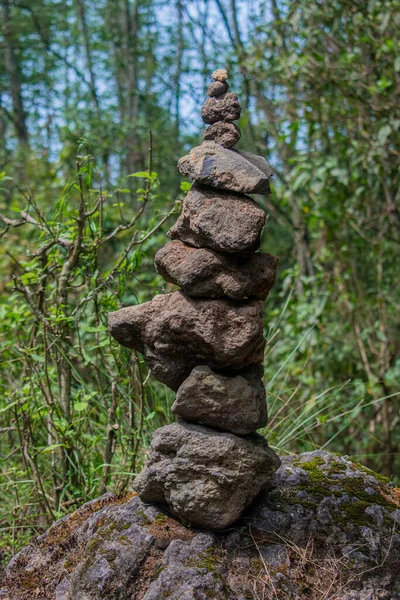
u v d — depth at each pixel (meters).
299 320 5.00
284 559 2.17
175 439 2.22
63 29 11.16
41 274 3.50
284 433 3.56
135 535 2.20
